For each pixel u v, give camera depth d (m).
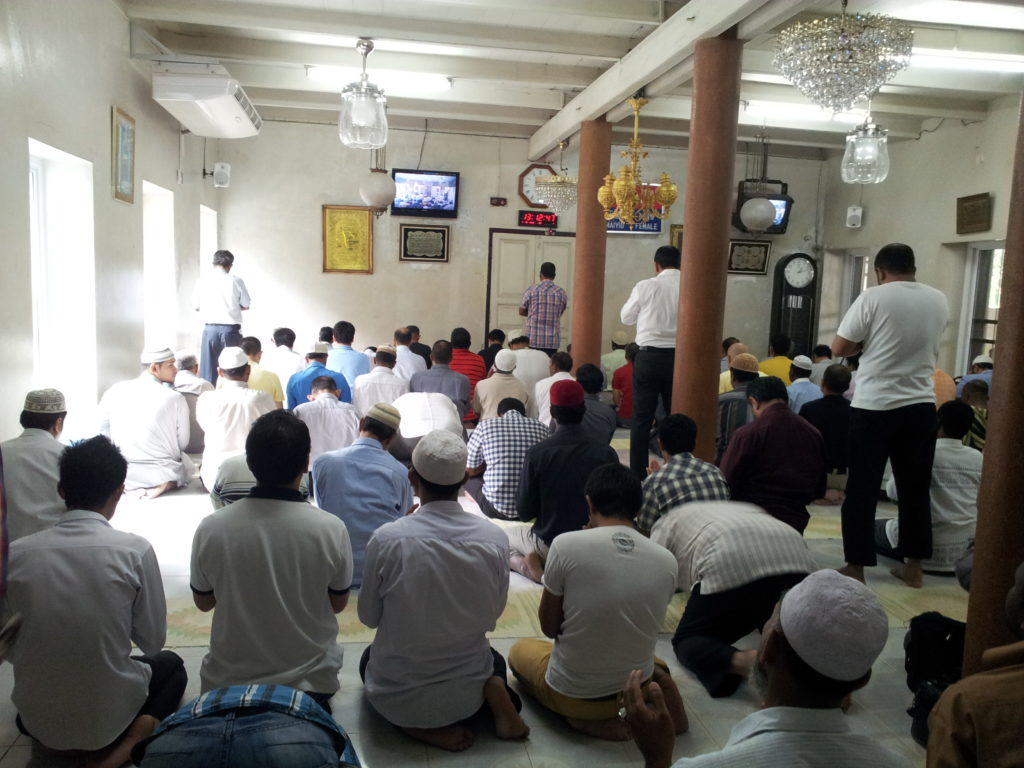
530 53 6.68
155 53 6.07
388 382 5.49
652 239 10.05
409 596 2.32
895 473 3.79
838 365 5.20
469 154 9.58
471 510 4.83
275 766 1.15
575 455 3.51
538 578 3.71
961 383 6.38
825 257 10.33
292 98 8.23
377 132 5.71
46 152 4.43
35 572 2.12
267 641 2.24
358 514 3.47
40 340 4.86
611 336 10.07
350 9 5.79
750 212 9.20
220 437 4.79
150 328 7.09
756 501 3.46
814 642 1.14
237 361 4.75
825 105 4.55
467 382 5.97
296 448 2.28
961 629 2.72
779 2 4.14
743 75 6.71
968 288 8.24
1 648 2.05
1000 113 7.40
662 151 9.91
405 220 9.55
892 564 4.20
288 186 9.24
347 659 2.93
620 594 2.37
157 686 2.40
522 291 9.88
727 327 10.30
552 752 2.40
